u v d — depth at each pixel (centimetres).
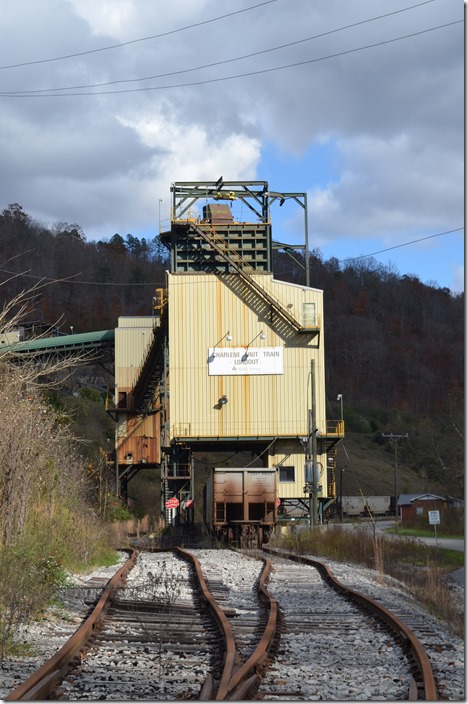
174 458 5588
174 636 1212
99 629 1241
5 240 13912
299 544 3578
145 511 7981
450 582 2834
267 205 5756
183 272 5562
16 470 1839
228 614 1448
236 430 5431
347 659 1099
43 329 6800
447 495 8450
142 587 1672
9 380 2028
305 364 5497
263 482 4012
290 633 1303
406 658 1105
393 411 15488
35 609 1296
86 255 15350
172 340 5491
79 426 7812
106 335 6869
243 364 5484
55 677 876
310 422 5219
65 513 2417
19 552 1398
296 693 883
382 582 2223
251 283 5456
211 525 4175
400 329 18975
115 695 852
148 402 6788
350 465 12212
